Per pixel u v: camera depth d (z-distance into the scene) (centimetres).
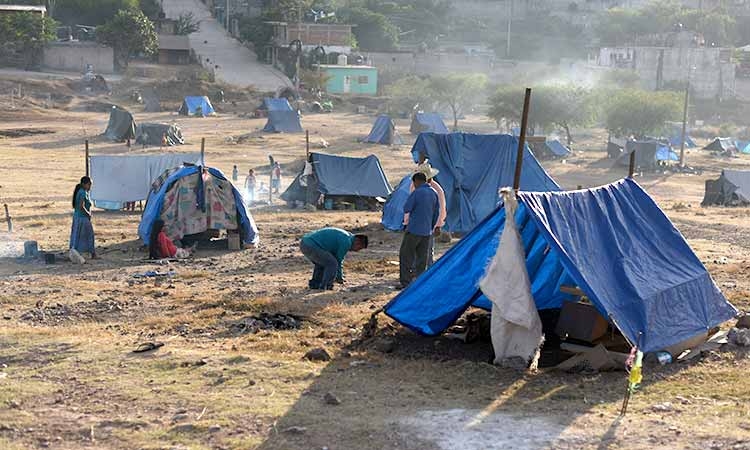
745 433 1010
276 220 3575
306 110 11888
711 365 1324
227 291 1936
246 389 1186
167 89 11988
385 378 1243
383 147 8588
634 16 18300
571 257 1308
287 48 14300
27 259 2428
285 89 12419
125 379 1233
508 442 990
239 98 12144
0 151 7062
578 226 1366
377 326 1541
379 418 1069
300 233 3120
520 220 1399
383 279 2089
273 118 9431
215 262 2417
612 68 14625
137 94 11600
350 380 1230
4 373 1274
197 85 12094
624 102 9831
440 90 12031
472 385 1216
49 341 1444
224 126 9831
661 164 8375
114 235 2998
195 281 2103
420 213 1862
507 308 1292
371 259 2473
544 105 9675
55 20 14062
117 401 1138
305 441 995
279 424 1047
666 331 1358
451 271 1452
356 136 9388
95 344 1423
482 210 3038
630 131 9900
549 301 1515
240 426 1042
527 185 3095
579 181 7175
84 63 12812
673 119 9794
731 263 2455
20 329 1536
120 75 12731
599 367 1285
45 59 12594
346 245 1953
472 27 19075
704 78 14875
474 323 1463
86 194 2458
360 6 18062
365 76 13788
